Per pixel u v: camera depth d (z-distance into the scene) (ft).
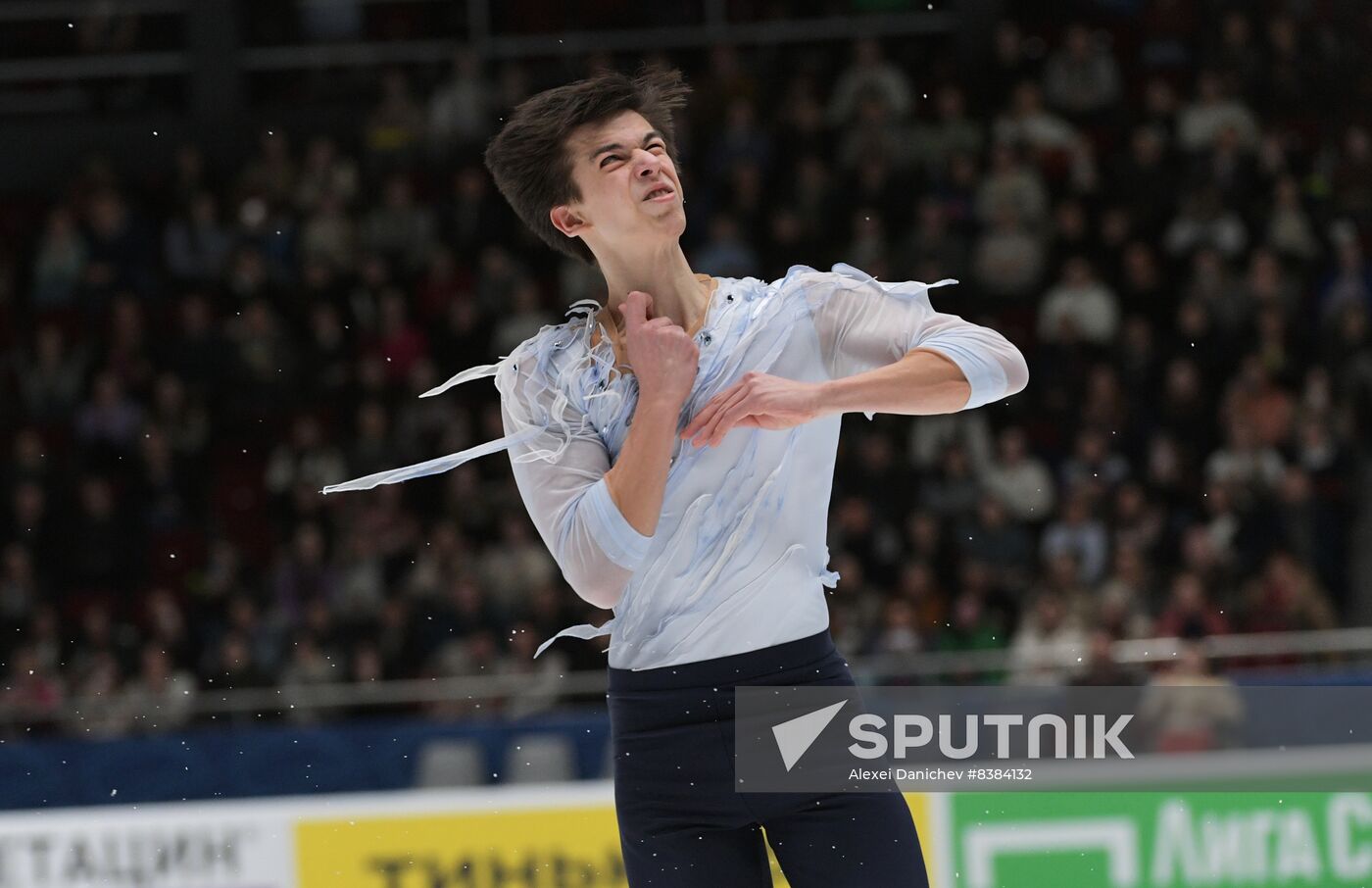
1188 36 109.70
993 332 22.29
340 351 94.43
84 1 113.50
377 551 82.89
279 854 51.72
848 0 112.37
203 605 81.56
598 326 23.34
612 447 22.99
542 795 51.93
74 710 60.39
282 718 60.18
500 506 85.30
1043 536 82.58
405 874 51.52
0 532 89.81
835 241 96.27
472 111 103.76
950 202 96.27
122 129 112.88
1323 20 106.63
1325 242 98.02
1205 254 93.61
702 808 22.67
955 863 49.78
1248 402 87.20
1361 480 84.69
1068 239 95.81
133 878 51.67
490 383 93.50
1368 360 91.40
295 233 98.99
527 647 75.51
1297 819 51.24
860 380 21.21
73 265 101.91
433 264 97.86
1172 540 82.17
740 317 22.67
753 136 101.24
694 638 22.50
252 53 113.39
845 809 22.50
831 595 75.10
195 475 92.22
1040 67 105.40
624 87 22.95
